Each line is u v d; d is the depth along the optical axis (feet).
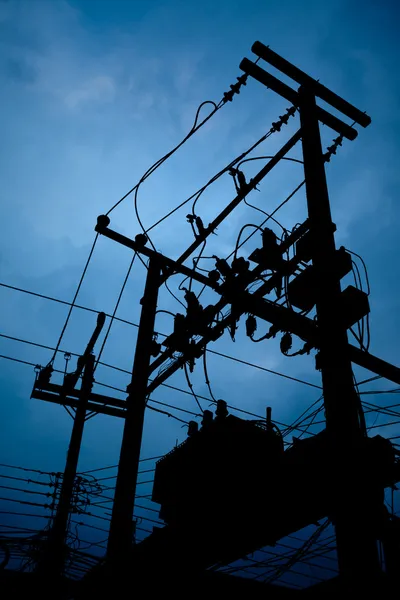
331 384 15.02
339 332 16.14
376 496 14.61
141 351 25.90
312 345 19.60
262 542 20.56
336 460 13.80
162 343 27.14
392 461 15.47
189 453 24.67
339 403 14.57
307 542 17.07
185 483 23.81
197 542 20.98
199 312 25.03
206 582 17.48
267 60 24.54
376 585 11.82
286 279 20.94
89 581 16.98
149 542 23.08
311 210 19.58
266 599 16.20
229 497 20.68
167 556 19.97
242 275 22.54
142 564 18.70
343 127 25.64
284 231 23.24
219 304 23.34
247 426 23.18
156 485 26.58
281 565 16.94
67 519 26.11
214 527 20.77
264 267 22.18
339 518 13.07
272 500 18.49
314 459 17.04
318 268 17.78
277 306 19.67
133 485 21.89
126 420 23.85
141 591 17.88
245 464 21.01
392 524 14.56
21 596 15.69
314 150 21.63
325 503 16.53
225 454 22.25
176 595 17.87
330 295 16.93
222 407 25.53
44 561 16.37
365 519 12.84
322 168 20.90
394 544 14.47
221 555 21.30
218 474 21.97
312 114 23.30
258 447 21.75
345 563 12.37
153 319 27.22
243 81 24.52
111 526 20.79
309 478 16.87
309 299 19.88
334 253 18.30
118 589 17.44
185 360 26.02
